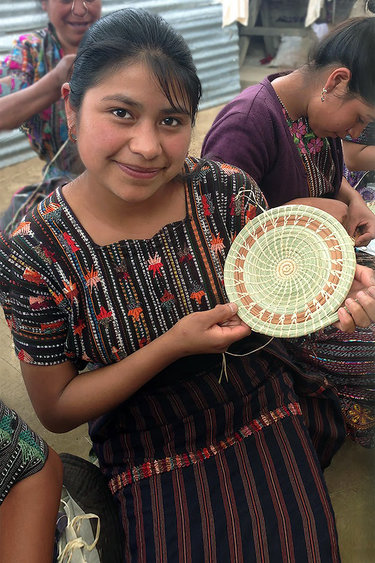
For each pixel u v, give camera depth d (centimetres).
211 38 429
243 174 118
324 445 149
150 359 110
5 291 111
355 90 132
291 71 150
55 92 188
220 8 421
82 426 188
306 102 143
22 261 105
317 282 101
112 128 90
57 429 124
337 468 171
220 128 145
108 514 117
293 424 125
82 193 106
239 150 141
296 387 144
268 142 144
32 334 111
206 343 106
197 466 119
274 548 108
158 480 118
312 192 163
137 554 109
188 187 113
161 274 111
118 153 93
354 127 144
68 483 119
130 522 113
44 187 204
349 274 98
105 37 87
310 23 364
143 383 115
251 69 468
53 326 111
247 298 105
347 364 157
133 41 86
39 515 93
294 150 150
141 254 109
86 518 113
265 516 112
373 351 154
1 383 204
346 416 165
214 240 114
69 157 204
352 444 177
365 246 163
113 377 113
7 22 290
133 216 107
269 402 127
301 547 109
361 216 177
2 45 291
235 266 108
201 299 115
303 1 429
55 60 200
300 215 106
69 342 116
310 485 117
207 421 122
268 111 142
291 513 112
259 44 480
